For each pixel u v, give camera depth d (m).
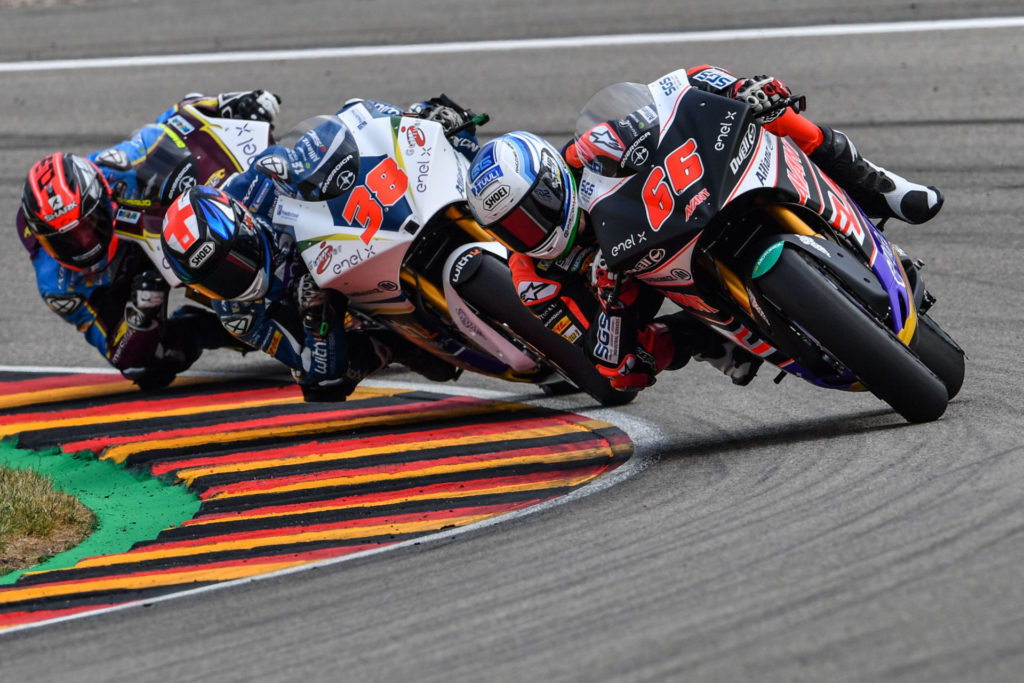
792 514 15.25
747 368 21.05
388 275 21.62
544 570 14.81
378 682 12.17
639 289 19.70
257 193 22.92
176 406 26.48
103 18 57.38
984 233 29.97
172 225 21.23
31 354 30.58
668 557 14.45
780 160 17.97
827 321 17.11
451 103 22.94
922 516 14.30
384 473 21.22
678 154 17.75
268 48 50.75
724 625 12.16
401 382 27.41
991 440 17.11
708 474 18.19
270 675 12.76
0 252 36.78
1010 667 10.46
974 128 35.78
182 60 50.53
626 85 18.89
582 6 51.38
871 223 18.80
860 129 36.59
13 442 24.91
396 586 15.16
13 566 18.53
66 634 15.12
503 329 21.73
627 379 19.80
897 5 46.72
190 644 14.08
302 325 23.00
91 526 20.28
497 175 18.53
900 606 11.95
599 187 18.48
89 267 25.05
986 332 24.31
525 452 21.67
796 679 10.80
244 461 22.59
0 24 58.09
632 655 11.83
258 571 16.92
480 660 12.32
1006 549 12.88
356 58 48.41
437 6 53.84
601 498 17.91
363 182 21.61
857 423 19.95
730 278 18.12
